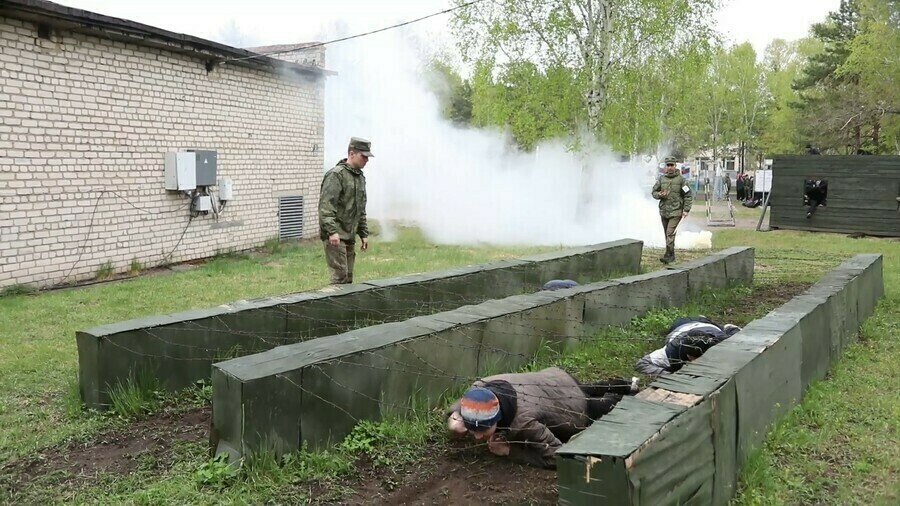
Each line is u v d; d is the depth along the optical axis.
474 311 5.69
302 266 11.33
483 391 3.74
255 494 3.47
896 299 8.70
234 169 13.00
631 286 7.39
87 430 4.30
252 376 3.73
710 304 8.46
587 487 2.68
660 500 2.86
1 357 5.74
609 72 16.03
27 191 9.10
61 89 9.51
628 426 2.93
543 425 3.84
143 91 10.84
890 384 5.31
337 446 4.08
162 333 4.90
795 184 18.03
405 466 3.90
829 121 30.27
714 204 33.94
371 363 4.39
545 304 6.07
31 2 8.59
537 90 16.09
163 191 11.34
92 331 4.64
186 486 3.50
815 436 4.22
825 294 6.00
